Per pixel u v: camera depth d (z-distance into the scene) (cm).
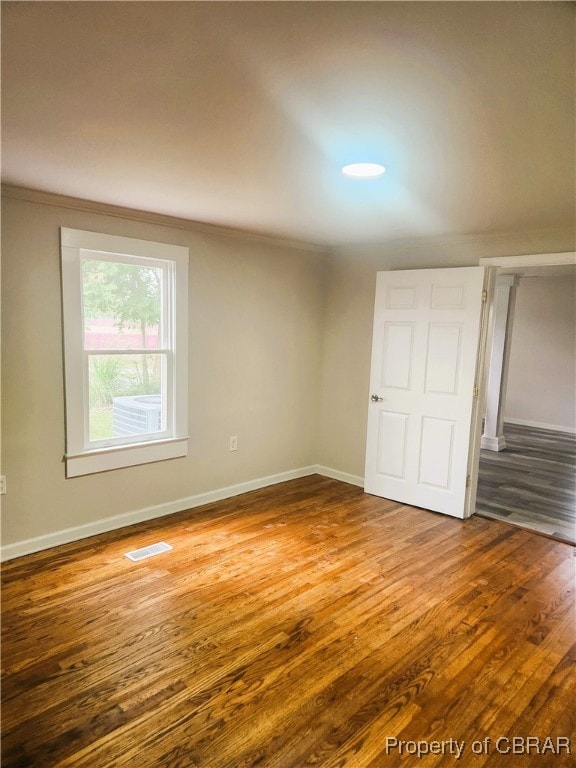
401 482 416
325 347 480
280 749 171
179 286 362
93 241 314
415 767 166
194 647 223
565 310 750
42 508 310
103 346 335
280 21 115
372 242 421
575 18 110
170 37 123
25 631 230
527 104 154
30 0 107
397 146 193
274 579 284
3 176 250
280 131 182
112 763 163
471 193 256
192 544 326
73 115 172
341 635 235
